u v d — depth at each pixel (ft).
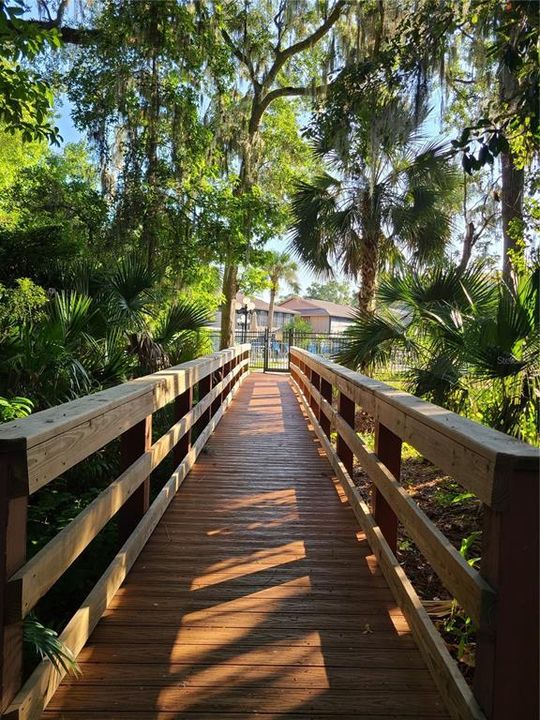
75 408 7.79
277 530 12.94
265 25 53.98
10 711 5.48
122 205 39.27
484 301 22.13
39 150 62.44
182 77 39.58
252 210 44.73
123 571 9.98
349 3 37.29
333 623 8.79
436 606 10.58
